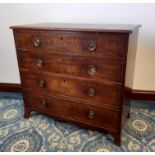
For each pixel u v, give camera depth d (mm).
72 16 1828
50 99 1551
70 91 1430
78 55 1281
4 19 1964
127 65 1211
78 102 1431
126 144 1377
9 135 1502
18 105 1984
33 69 1513
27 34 1404
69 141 1423
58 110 1556
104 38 1156
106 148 1347
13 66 2176
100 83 1286
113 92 1267
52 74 1443
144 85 1941
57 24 1585
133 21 1722
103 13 1751
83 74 1321
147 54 1808
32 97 1637
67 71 1373
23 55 1503
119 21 1746
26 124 1646
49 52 1377
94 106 1378
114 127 1354
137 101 1980
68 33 1251
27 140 1442
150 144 1368
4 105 1986
